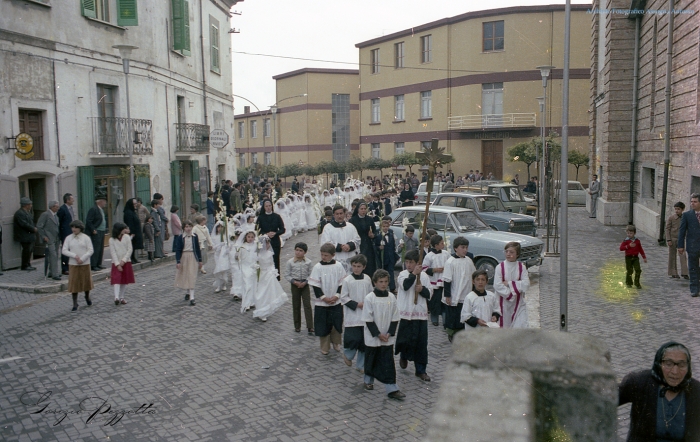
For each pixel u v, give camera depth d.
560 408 2.47
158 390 7.30
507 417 2.41
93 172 18.09
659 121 18.66
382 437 5.97
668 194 17.44
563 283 7.85
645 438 3.74
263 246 10.54
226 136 25.44
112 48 19.23
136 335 9.66
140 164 20.55
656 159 19.09
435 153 6.89
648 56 20.47
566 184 7.88
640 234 19.84
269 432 6.13
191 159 25.83
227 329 10.03
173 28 23.53
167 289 13.31
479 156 39.81
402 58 44.81
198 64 26.77
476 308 7.53
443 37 40.72
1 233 14.22
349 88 55.84
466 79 39.44
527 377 2.55
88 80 18.05
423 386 7.39
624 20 22.64
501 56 37.88
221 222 12.91
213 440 5.97
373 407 6.75
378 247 11.38
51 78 16.48
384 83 46.62
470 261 8.73
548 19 36.84
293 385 7.45
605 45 24.72
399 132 45.41
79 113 17.64
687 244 11.36
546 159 20.86
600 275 13.58
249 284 11.02
